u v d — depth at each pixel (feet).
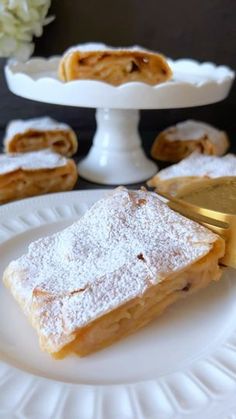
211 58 2.21
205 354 0.98
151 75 1.72
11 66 1.84
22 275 1.10
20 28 1.87
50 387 0.88
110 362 0.98
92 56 1.65
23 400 0.85
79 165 1.93
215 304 1.15
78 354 0.98
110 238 1.12
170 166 1.90
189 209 1.24
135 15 2.08
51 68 1.99
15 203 1.55
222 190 1.34
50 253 1.14
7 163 1.66
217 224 1.18
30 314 1.02
